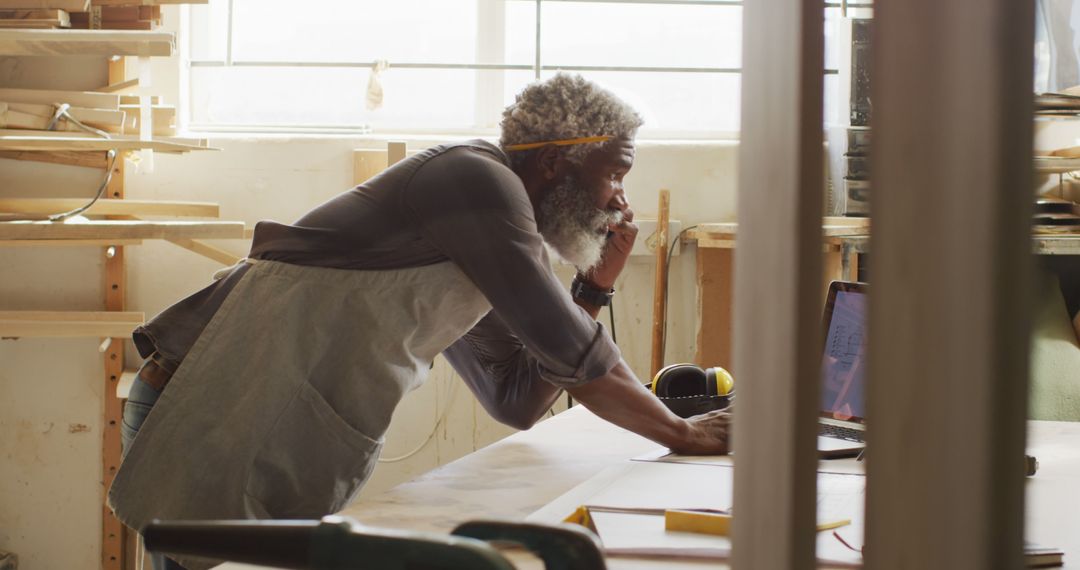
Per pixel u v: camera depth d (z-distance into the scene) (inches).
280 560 18.5
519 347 73.7
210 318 63.1
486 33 137.2
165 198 128.1
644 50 138.4
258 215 129.4
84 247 125.4
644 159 133.0
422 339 61.2
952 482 11.4
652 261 132.0
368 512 49.0
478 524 20.9
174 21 129.7
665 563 37.4
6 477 127.3
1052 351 102.2
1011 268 11.0
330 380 59.4
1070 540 40.3
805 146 13.4
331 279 59.6
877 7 11.9
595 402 59.9
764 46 14.3
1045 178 118.4
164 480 57.5
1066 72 104.3
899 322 11.7
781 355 13.9
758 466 14.6
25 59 124.3
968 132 11.0
